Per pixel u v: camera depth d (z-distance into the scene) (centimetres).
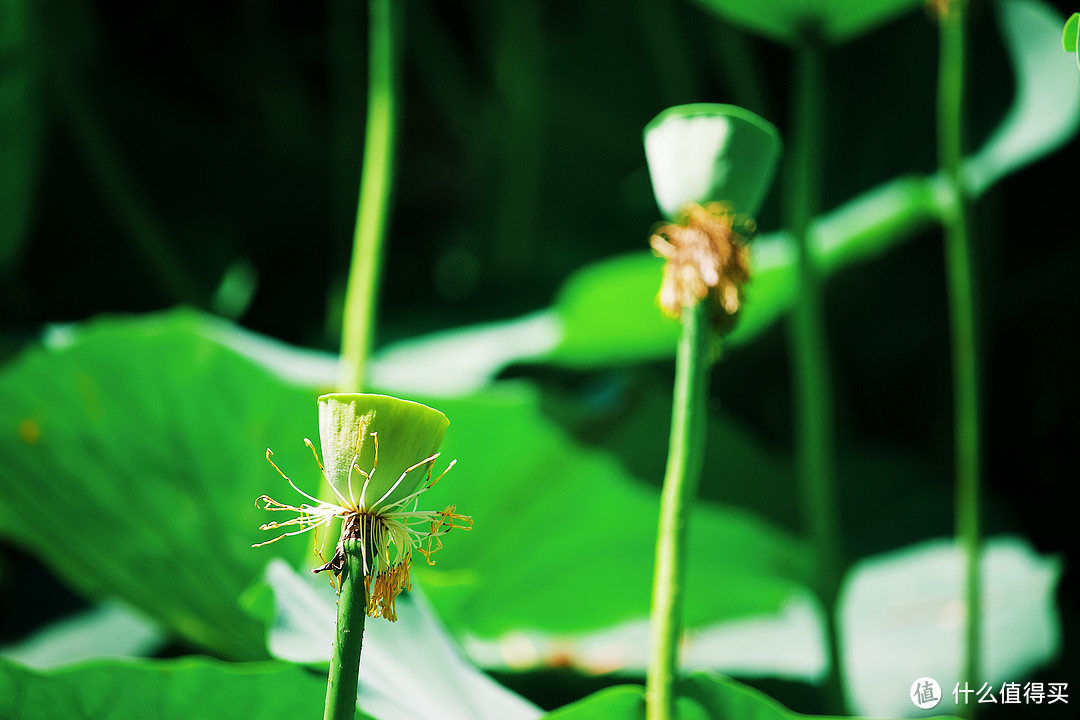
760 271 182
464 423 160
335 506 82
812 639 189
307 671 96
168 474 134
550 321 215
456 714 97
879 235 198
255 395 132
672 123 93
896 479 227
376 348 229
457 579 129
